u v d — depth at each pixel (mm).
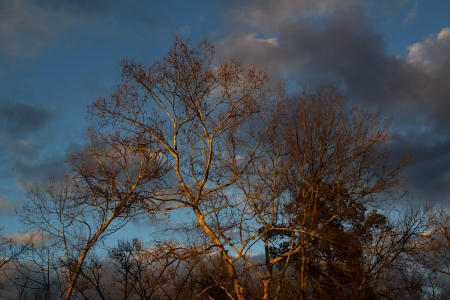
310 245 19297
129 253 26266
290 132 20344
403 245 19750
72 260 24062
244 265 20484
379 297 20328
